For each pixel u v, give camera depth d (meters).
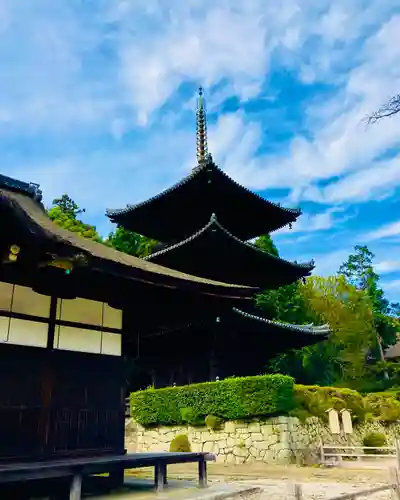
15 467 6.07
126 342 9.15
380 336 45.00
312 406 19.83
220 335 23.61
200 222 29.25
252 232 31.77
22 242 6.36
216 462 17.84
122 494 8.03
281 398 17.73
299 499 7.71
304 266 28.08
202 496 7.97
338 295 39.12
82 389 7.97
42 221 8.98
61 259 6.54
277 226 30.73
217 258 25.94
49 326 7.77
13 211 5.96
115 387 8.52
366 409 24.36
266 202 28.12
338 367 37.25
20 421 7.02
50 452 7.20
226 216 29.34
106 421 8.18
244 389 18.30
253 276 28.55
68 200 41.06
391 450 18.00
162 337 15.65
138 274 7.65
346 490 10.77
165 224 29.69
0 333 7.11
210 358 23.92
